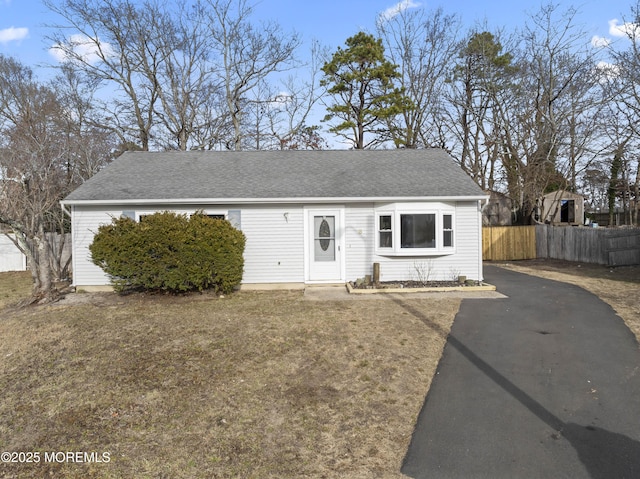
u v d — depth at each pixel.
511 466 3.49
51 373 5.71
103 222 11.74
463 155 27.33
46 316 8.83
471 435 4.00
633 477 3.29
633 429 4.03
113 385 5.27
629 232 15.15
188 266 10.14
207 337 7.06
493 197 27.69
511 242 20.08
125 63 24.42
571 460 3.55
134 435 4.14
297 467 3.58
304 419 4.38
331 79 27.38
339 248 12.07
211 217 11.25
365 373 5.51
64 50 22.83
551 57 21.94
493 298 10.02
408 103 26.62
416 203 11.69
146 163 14.08
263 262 11.99
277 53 26.77
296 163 14.21
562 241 18.47
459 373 5.49
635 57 17.52
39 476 3.53
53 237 16.47
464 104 25.81
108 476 3.51
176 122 25.97
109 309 9.37
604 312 8.45
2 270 18.52
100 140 22.12
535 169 22.23
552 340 6.76
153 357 6.19
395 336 7.00
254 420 4.38
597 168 25.50
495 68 24.58
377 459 3.66
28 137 14.48
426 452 3.74
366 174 13.16
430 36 27.17
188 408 4.66
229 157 14.75
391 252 11.79
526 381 5.21
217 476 3.48
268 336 7.05
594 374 5.38
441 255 11.93
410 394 4.91
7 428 4.34
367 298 10.17
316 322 7.90
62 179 16.72
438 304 9.39
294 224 11.99
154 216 10.25
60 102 22.14
